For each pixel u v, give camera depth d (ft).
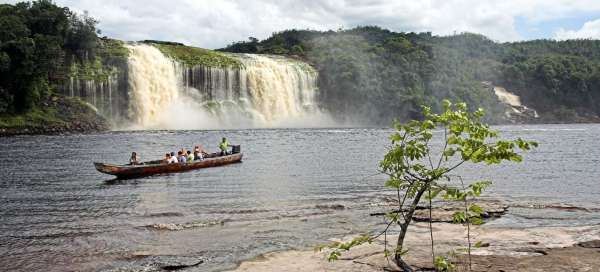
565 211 58.75
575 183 84.48
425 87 441.68
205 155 115.03
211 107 294.87
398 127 28.55
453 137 26.71
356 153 139.74
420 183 28.99
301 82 350.23
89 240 46.32
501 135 242.78
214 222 53.06
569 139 212.02
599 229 48.98
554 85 520.01
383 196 70.85
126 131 236.43
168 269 37.88
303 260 39.63
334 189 77.15
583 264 36.58
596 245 42.52
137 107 266.98
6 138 189.57
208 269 37.78
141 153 136.46
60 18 253.85
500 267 36.09
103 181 86.12
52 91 249.96
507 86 532.73
